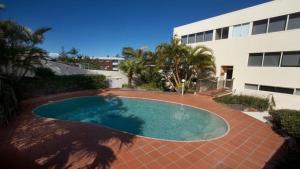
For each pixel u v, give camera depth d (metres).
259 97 12.19
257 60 12.98
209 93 14.61
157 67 16.58
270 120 8.69
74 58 35.19
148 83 19.38
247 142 6.43
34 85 12.38
